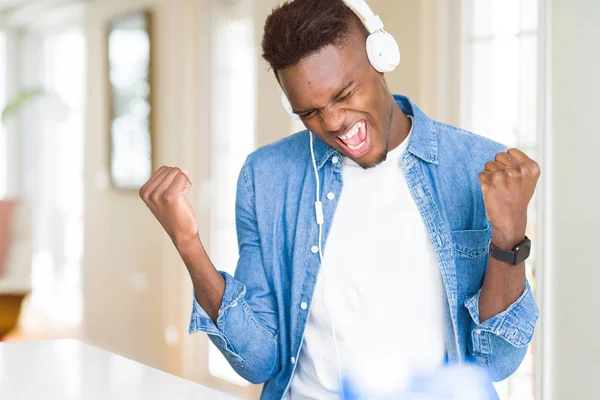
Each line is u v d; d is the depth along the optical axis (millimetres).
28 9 6578
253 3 3730
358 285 1320
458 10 2746
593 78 1699
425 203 1312
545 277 1778
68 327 5812
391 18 2957
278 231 1423
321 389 1361
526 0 2566
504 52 2637
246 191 1461
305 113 1187
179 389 1154
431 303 1307
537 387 1792
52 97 6262
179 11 4395
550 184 1769
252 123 3953
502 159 1130
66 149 6359
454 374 1310
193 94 4363
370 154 1236
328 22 1144
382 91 1208
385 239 1319
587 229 1709
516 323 1199
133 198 4898
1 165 6891
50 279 6559
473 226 1344
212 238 4285
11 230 5109
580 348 1723
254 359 1374
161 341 4598
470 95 2738
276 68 1179
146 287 4762
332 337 1341
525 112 2572
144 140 4750
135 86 4863
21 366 1301
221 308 1306
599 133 1689
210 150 4285
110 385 1178
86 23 5574
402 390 1309
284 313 1407
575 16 1720
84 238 5582
